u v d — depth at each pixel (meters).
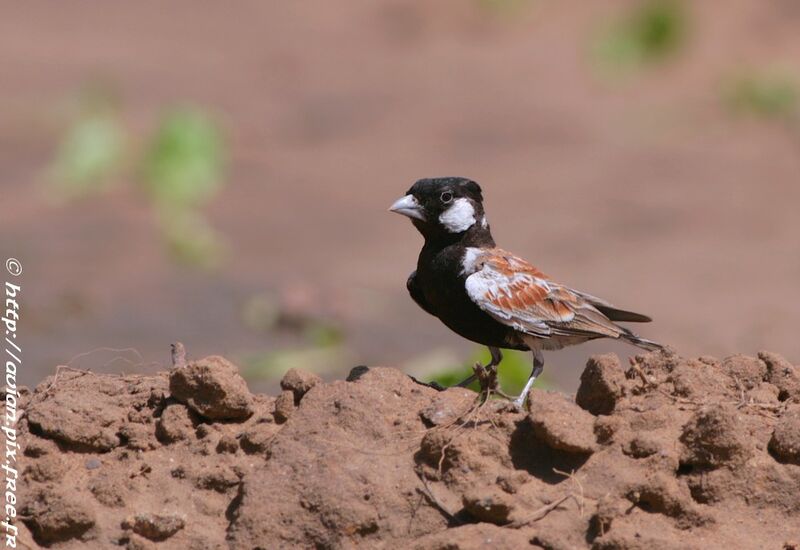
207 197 21.86
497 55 33.44
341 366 13.46
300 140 26.33
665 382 7.57
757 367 7.77
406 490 6.90
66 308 14.94
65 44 33.38
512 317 8.51
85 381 7.88
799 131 26.98
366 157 25.02
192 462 7.29
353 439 7.18
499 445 7.03
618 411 7.25
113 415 7.51
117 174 22.05
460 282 8.54
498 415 7.18
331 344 14.05
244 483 6.98
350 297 16.50
